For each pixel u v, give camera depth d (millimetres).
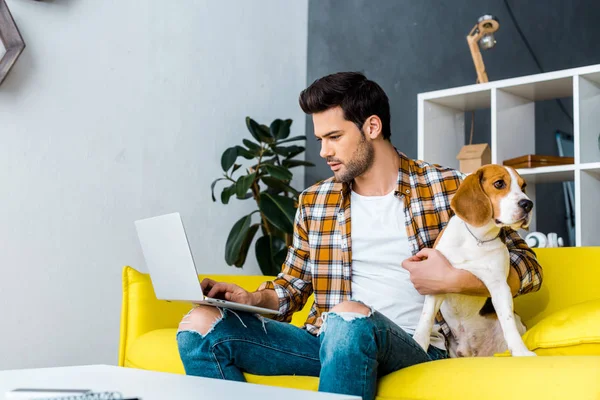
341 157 1759
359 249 1772
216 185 3713
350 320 1351
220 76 3779
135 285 2387
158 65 3521
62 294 3117
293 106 4133
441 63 3713
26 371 1414
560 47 3730
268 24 4039
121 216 3332
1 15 2951
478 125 3666
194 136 3641
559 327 1443
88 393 916
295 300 1839
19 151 3023
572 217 3717
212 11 3770
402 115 3814
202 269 3615
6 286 2959
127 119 3383
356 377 1335
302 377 1590
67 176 3162
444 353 1707
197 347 1610
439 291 1598
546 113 3748
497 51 3633
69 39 3211
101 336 3232
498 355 1581
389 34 3918
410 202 1772
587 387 1139
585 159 2781
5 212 2971
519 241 1751
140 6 3473
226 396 1033
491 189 1604
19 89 3037
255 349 1631
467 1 3672
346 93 1739
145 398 1012
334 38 4145
